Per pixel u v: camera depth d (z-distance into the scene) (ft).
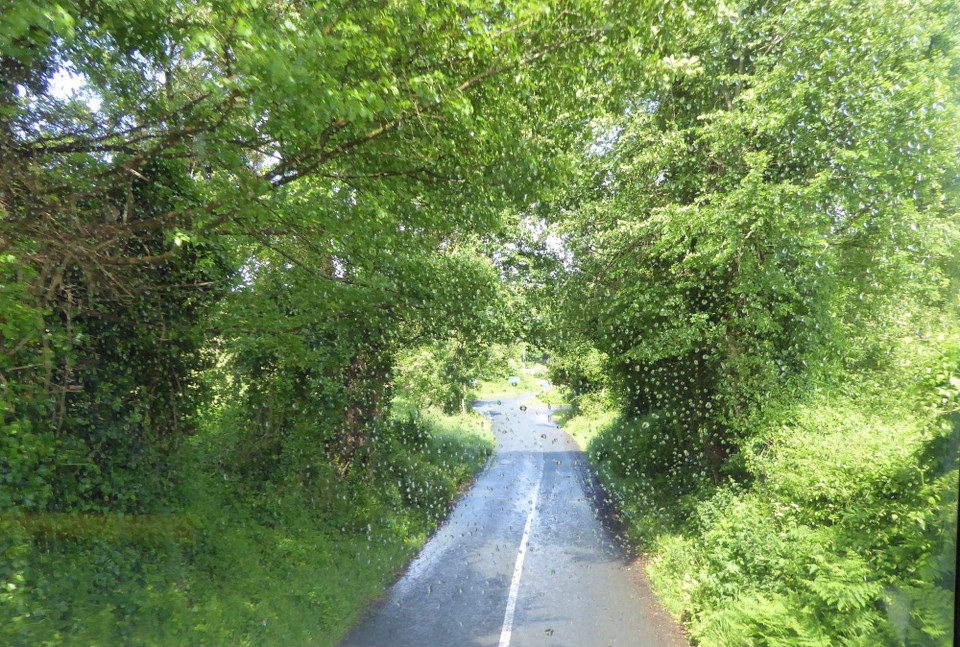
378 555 29.66
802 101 26.20
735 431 30.58
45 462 16.90
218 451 28.78
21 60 12.42
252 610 20.11
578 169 28.63
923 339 22.07
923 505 16.37
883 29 25.55
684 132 29.89
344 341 31.99
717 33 28.50
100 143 16.63
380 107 14.42
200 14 13.85
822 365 28.50
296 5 14.92
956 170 25.34
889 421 22.95
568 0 16.99
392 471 41.14
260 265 26.63
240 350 27.17
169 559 20.22
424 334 36.27
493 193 22.04
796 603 18.34
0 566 14.34
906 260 26.11
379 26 15.58
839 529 19.39
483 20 17.42
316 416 33.24
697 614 21.79
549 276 38.40
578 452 73.77
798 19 27.17
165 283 22.15
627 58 19.44
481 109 18.90
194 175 22.25
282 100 13.24
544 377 77.25
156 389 22.82
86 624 15.29
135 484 20.56
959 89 24.61
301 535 28.71
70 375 17.97
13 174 14.62
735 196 25.53
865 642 15.19
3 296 13.34
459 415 76.07
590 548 32.94
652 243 31.58
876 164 24.85
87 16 13.89
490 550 32.65
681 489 37.50
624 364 41.29
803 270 26.94
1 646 13.04
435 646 19.72
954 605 13.91
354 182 20.34
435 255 31.07
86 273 16.78
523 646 19.66
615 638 20.40
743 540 23.13
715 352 30.89
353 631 21.15
